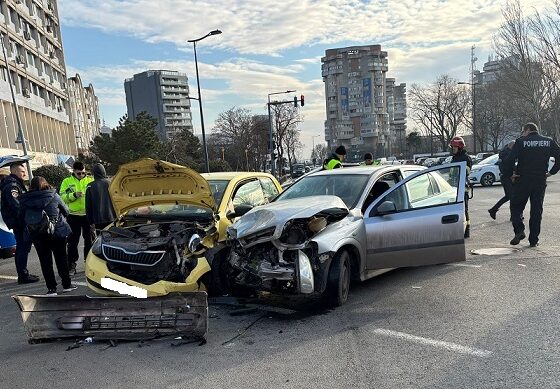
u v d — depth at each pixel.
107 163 38.75
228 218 6.23
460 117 62.22
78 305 4.65
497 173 21.66
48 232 6.18
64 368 4.04
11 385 3.77
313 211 5.16
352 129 108.81
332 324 4.75
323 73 113.00
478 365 3.65
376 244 5.57
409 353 3.95
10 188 7.13
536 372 3.49
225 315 5.21
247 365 3.90
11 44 40.97
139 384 3.66
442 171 6.02
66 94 61.03
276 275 5.02
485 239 8.52
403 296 5.51
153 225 5.91
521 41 29.53
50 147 52.28
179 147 49.72
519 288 5.50
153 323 4.55
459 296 5.37
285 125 57.84
